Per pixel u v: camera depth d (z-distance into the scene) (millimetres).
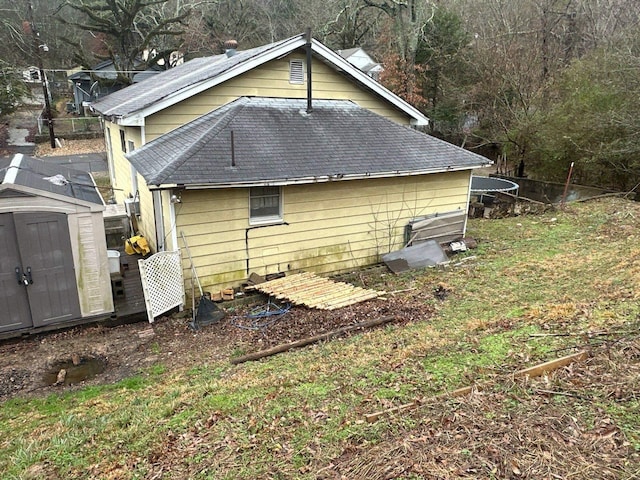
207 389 5340
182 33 28891
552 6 21750
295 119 10633
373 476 3242
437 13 25047
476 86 22953
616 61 16031
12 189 7062
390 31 26750
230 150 8875
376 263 11156
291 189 9477
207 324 8031
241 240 9141
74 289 7852
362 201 10523
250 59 10078
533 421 3688
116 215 12969
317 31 30906
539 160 19609
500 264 10078
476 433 3611
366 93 12383
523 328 6031
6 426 5117
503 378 4504
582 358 4730
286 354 6445
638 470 3053
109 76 31734
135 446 4152
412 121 13344
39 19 35875
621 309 6109
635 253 9406
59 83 39906
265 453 3793
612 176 17047
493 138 22672
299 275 9711
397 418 3990
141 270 7824
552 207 15141
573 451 3305
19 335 7582
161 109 9711
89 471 3850
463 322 6895
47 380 6352
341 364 5617
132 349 7223
